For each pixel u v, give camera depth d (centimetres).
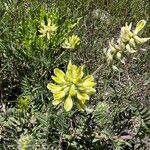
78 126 26
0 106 31
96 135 26
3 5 36
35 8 37
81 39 37
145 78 36
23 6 38
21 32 33
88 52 36
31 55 32
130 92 27
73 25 36
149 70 37
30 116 26
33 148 24
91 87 18
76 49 36
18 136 25
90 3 41
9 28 34
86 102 19
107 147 27
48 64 29
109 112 27
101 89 32
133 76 36
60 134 24
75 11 40
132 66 36
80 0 41
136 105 24
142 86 35
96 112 26
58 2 40
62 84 19
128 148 27
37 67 30
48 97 25
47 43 33
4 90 31
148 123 24
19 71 31
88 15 40
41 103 25
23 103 25
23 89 28
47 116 24
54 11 36
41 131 25
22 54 32
